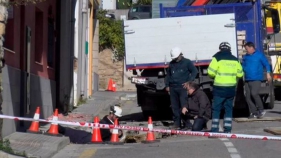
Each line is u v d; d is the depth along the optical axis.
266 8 38.78
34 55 27.92
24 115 25.23
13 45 23.98
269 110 34.56
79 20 39.28
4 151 19.09
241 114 31.78
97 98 44.09
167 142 23.31
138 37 29.09
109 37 55.75
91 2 45.34
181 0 33.69
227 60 24.03
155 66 29.06
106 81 56.09
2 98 20.97
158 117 32.94
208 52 28.67
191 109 25.44
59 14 34.62
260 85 29.12
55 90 32.91
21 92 25.02
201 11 31.56
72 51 36.03
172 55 26.78
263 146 21.28
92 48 48.06
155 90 30.17
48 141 21.77
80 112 35.16
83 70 40.62
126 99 45.59
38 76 28.19
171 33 28.91
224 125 24.23
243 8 31.78
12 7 22.89
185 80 26.64
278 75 41.62
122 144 23.44
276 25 39.88
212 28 28.61
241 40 31.02
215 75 24.19
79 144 23.64
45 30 30.23
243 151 20.28
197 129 25.16
